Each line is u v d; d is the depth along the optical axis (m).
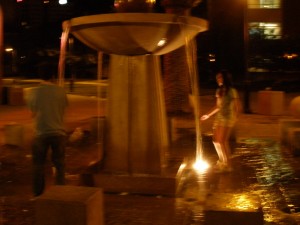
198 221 6.24
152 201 7.16
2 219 6.38
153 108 7.77
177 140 12.56
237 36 30.78
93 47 7.86
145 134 7.75
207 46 42.66
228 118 9.03
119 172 7.79
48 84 6.99
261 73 47.62
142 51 7.53
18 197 7.45
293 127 11.73
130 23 6.87
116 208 6.81
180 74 16.56
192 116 16.58
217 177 8.71
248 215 4.89
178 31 7.25
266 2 50.09
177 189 7.52
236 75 31.56
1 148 11.59
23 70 65.88
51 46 67.88
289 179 8.60
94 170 7.92
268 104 19.14
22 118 18.33
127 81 7.80
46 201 5.00
